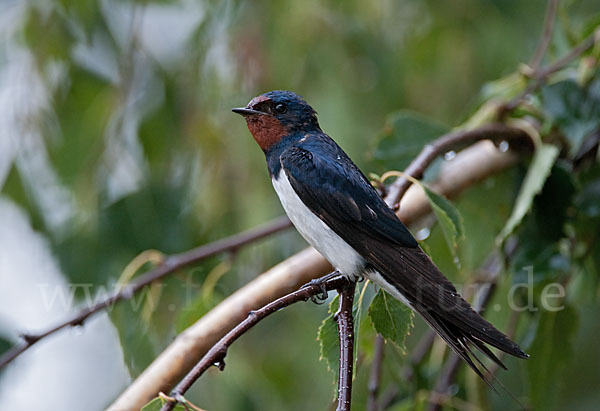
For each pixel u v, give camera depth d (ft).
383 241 24.23
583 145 29.86
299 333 36.19
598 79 28.84
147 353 30.32
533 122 30.63
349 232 24.79
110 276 34.99
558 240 27.94
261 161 34.58
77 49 36.99
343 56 35.55
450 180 29.63
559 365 28.66
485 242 32.40
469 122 30.14
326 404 35.45
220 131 35.06
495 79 36.81
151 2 37.63
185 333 25.09
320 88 35.12
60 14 36.40
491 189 31.55
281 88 35.09
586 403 40.78
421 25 37.29
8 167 35.86
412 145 30.55
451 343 21.79
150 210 35.27
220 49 35.53
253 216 34.50
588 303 36.11
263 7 35.24
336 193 25.49
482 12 36.91
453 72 37.40
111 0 37.60
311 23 35.37
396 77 37.09
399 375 29.66
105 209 35.27
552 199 28.09
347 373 20.65
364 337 26.99
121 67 36.35
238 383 34.04
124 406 23.99
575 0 34.63
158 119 36.22
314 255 26.23
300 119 27.99
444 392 29.96
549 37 30.14
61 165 35.81
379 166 30.60
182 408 19.24
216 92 35.37
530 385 28.76
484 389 29.78
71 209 36.37
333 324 23.04
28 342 27.91
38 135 35.91
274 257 35.78
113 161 35.88
